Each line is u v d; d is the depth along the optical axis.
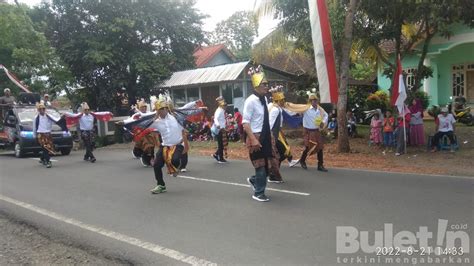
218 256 5.07
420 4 12.89
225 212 6.93
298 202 7.38
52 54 23.80
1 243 6.00
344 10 14.74
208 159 13.99
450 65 21.84
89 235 6.11
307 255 4.98
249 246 5.34
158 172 8.58
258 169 7.48
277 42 17.23
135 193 8.71
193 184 9.42
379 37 15.45
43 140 13.34
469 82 21.36
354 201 7.34
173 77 25.09
